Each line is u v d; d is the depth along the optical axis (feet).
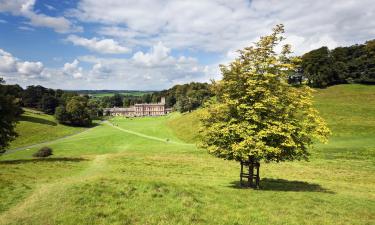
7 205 68.03
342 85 495.00
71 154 247.50
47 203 66.03
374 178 129.70
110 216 59.62
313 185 111.14
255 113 92.02
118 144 304.71
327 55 559.79
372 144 197.16
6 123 174.91
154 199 70.18
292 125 93.30
